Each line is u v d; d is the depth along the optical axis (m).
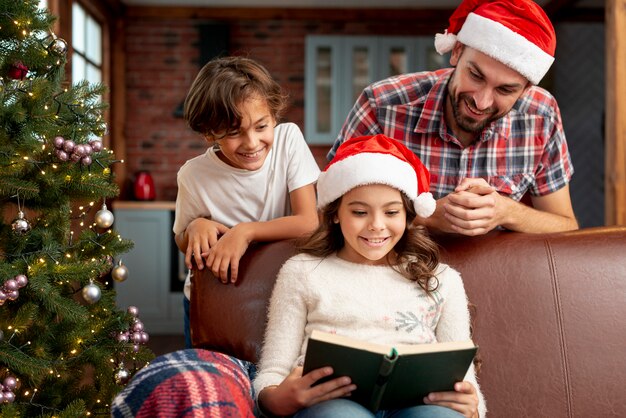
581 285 1.59
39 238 1.94
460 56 1.73
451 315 1.49
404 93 1.92
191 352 1.32
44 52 1.95
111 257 2.14
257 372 1.45
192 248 1.68
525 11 1.60
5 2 1.87
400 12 5.42
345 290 1.47
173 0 5.21
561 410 1.52
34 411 1.95
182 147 5.40
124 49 5.32
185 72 5.39
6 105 1.82
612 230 1.67
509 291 1.59
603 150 5.68
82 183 1.94
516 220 1.68
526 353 1.55
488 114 1.69
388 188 1.46
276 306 1.51
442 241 1.67
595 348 1.55
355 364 1.19
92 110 2.11
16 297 1.74
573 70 5.67
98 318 2.08
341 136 2.03
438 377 1.23
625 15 3.23
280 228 1.71
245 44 5.46
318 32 5.46
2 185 1.78
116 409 1.18
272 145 1.86
